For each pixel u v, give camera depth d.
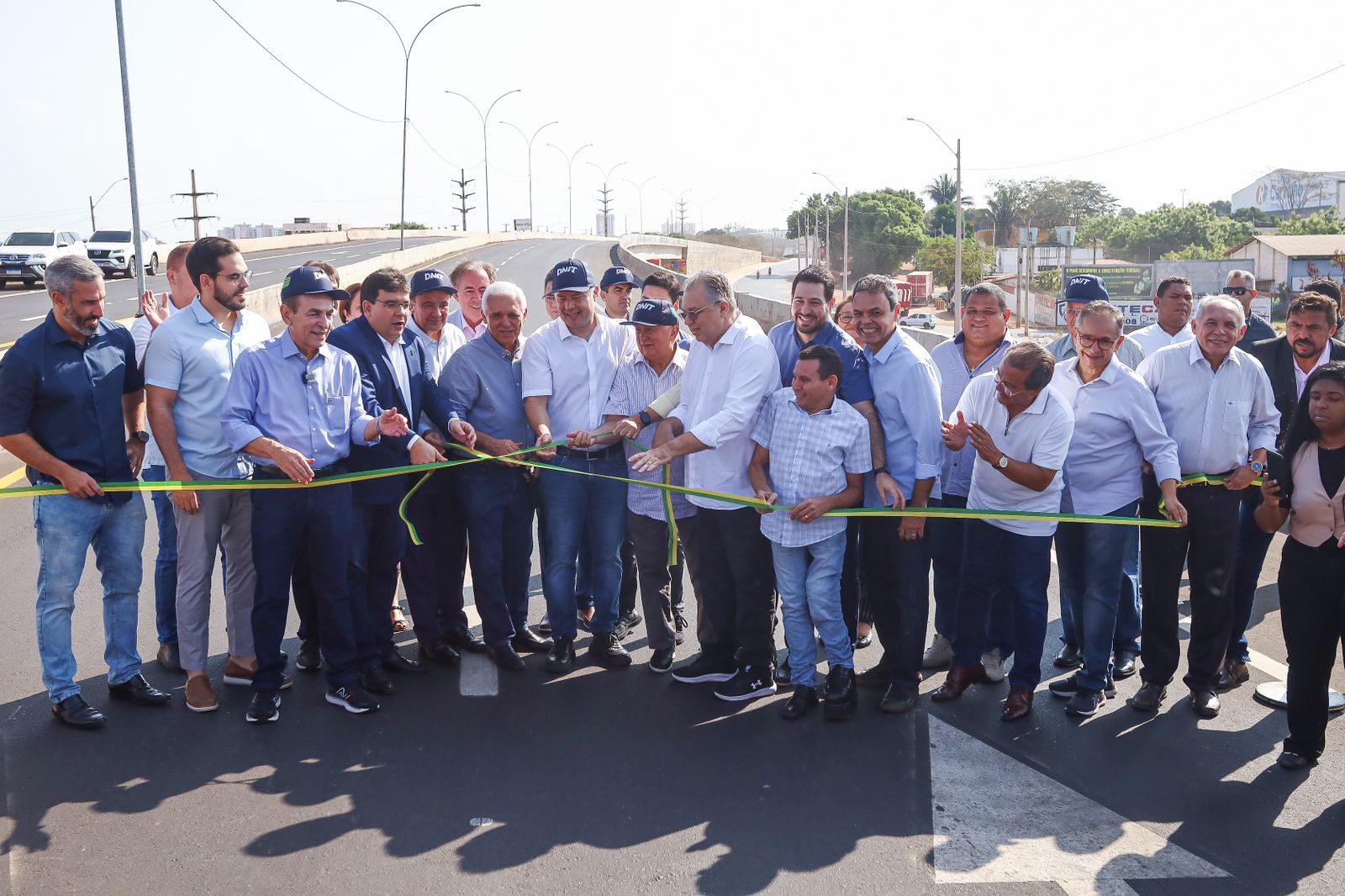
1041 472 4.64
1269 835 3.76
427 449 4.99
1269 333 6.48
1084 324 4.86
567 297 5.29
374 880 3.42
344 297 4.76
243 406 4.63
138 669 4.89
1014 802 4.00
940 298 72.31
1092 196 109.44
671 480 5.25
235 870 3.46
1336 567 4.13
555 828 3.76
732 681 5.05
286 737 4.51
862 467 4.79
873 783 4.14
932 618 6.41
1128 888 3.42
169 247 36.56
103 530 4.70
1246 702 5.03
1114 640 5.44
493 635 5.36
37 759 4.25
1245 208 110.75
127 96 17.48
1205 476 4.87
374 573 5.21
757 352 4.93
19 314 23.70
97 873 3.44
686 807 3.93
